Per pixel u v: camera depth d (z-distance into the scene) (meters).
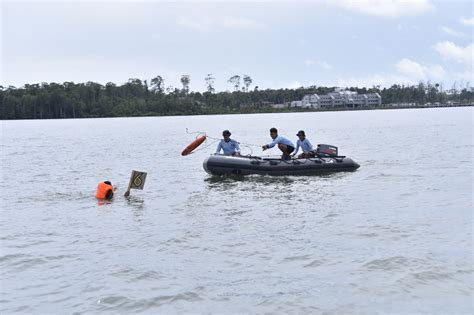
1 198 13.34
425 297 6.45
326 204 11.77
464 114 90.94
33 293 6.80
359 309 6.16
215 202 12.27
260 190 13.73
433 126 48.62
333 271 7.36
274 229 9.60
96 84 132.38
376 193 13.04
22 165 21.61
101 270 7.58
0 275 7.49
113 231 9.73
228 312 6.15
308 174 16.22
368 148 26.30
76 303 6.46
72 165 21.22
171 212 11.27
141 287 6.92
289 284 6.93
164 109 131.75
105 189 13.00
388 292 6.61
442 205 11.41
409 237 8.92
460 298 6.39
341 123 64.38
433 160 19.91
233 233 9.38
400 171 16.91
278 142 16.39
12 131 60.81
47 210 11.72
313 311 6.13
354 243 8.63
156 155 25.62
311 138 36.06
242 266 7.64
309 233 9.30
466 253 7.96
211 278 7.19
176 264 7.77
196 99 147.50
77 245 8.87
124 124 80.75
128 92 138.62
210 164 15.91
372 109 174.62
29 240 9.23
